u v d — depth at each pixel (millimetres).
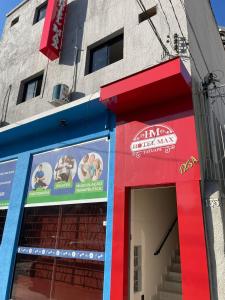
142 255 6176
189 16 6734
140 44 6945
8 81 10711
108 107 6371
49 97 8578
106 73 7332
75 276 5965
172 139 5469
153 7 7176
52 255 6496
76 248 6156
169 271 7105
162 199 7574
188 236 4625
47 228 6934
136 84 5594
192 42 6484
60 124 7586
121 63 7109
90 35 8391
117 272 5156
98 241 5828
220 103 8492
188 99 5582
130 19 7527
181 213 4828
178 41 6117
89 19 8711
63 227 6613
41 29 10430
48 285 6320
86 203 6375
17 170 8320
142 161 5711
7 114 9859
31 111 8945
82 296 5676
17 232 7375
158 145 5617
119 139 6301
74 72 8195
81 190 6570
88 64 8164
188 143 5234
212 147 5777
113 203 5770
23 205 7672
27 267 6887
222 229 4457
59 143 7574
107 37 7918
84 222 6250
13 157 8727
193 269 4414
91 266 5785
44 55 9578
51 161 7605
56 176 7281
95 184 6359
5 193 8445
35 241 7027
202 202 4773
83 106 6664
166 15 6742
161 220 7293
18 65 10648
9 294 6805
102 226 5891
